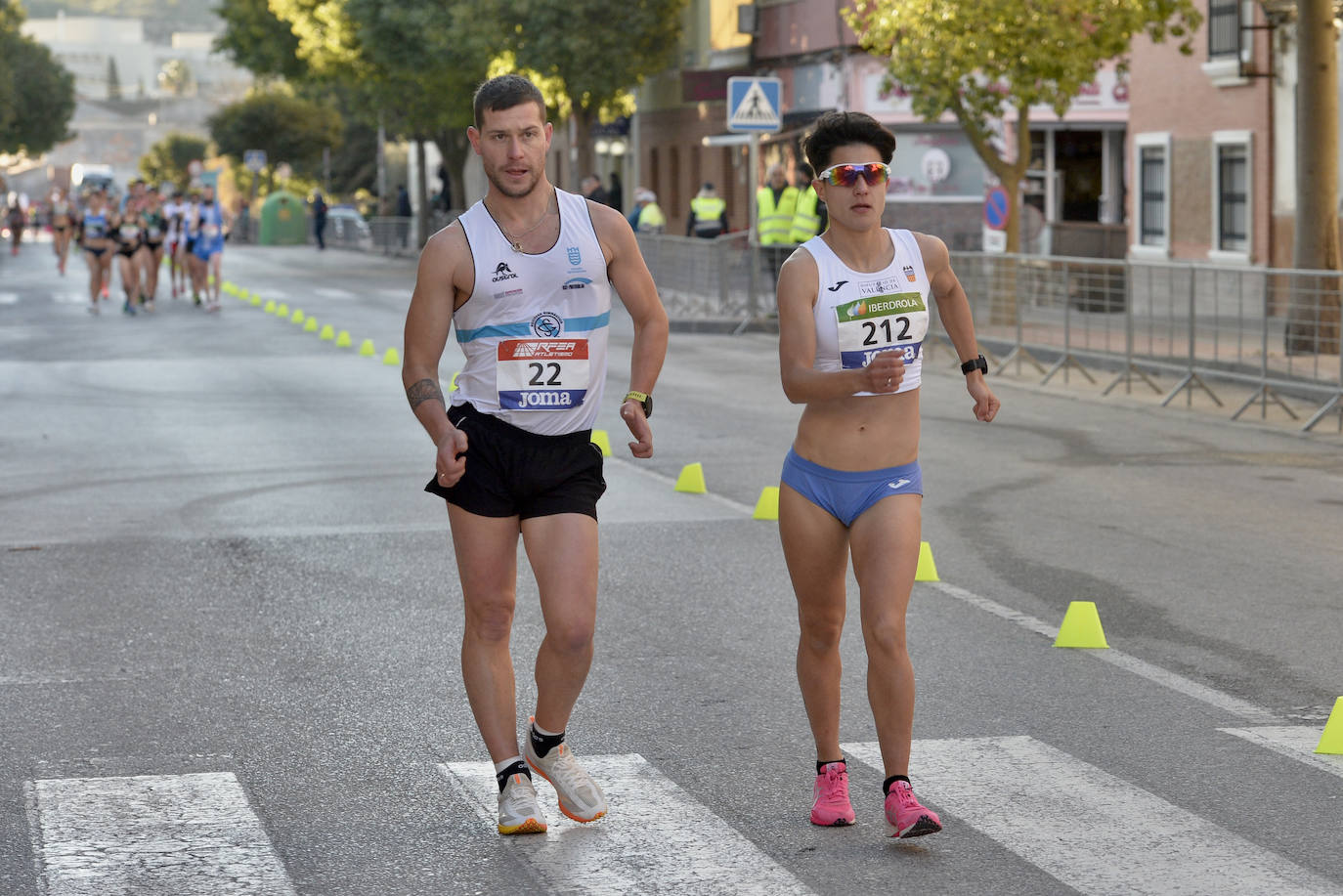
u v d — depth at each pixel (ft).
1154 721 45.14
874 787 39.86
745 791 39.50
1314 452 95.14
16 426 105.81
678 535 71.77
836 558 37.35
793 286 36.88
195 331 178.60
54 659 52.01
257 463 91.25
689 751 42.68
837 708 37.73
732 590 61.31
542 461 36.55
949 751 42.50
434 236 36.65
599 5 282.56
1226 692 48.03
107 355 152.56
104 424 106.73
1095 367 129.29
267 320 197.06
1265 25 168.35
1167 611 57.93
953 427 106.83
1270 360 109.60
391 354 146.30
